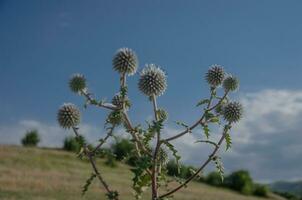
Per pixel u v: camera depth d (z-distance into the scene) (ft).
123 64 2.07
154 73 2.04
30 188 7.27
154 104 1.81
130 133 1.71
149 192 7.65
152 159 1.66
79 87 1.99
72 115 2.10
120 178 10.57
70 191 7.44
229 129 1.77
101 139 1.78
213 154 1.76
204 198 8.89
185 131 1.73
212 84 2.12
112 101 1.98
